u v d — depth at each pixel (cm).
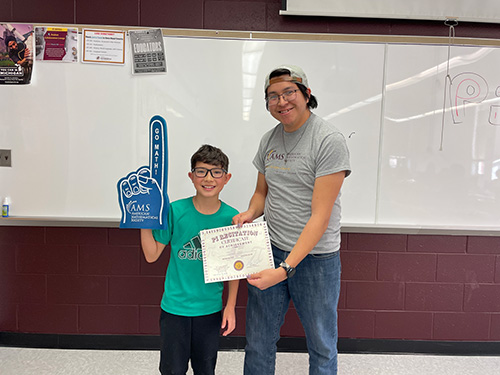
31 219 205
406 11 197
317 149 137
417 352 220
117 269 216
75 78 200
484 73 204
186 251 145
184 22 202
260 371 156
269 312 154
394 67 202
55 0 201
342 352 220
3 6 201
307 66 201
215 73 201
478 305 219
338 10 197
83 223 207
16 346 219
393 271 217
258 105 203
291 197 144
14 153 204
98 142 204
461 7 198
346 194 208
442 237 215
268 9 203
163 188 141
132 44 199
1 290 217
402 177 208
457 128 206
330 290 147
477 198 210
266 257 142
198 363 150
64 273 216
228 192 208
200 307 145
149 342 219
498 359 216
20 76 199
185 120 203
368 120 204
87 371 197
